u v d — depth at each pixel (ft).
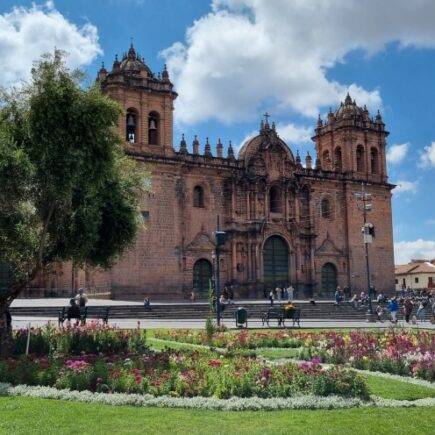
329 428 44.24
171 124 234.17
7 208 79.05
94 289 223.92
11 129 77.97
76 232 85.40
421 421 47.16
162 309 180.04
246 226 247.50
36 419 45.47
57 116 74.74
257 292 243.60
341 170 282.56
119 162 94.79
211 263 239.71
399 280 500.33
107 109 78.23
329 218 271.49
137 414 48.16
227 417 47.73
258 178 252.21
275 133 263.08
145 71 231.71
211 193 242.58
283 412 50.01
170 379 56.75
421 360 70.18
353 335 94.63
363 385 56.65
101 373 57.93
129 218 94.94
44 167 74.90
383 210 285.43
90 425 44.19
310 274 260.62
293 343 101.71
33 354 78.89
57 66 76.89
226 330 123.24
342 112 287.89
